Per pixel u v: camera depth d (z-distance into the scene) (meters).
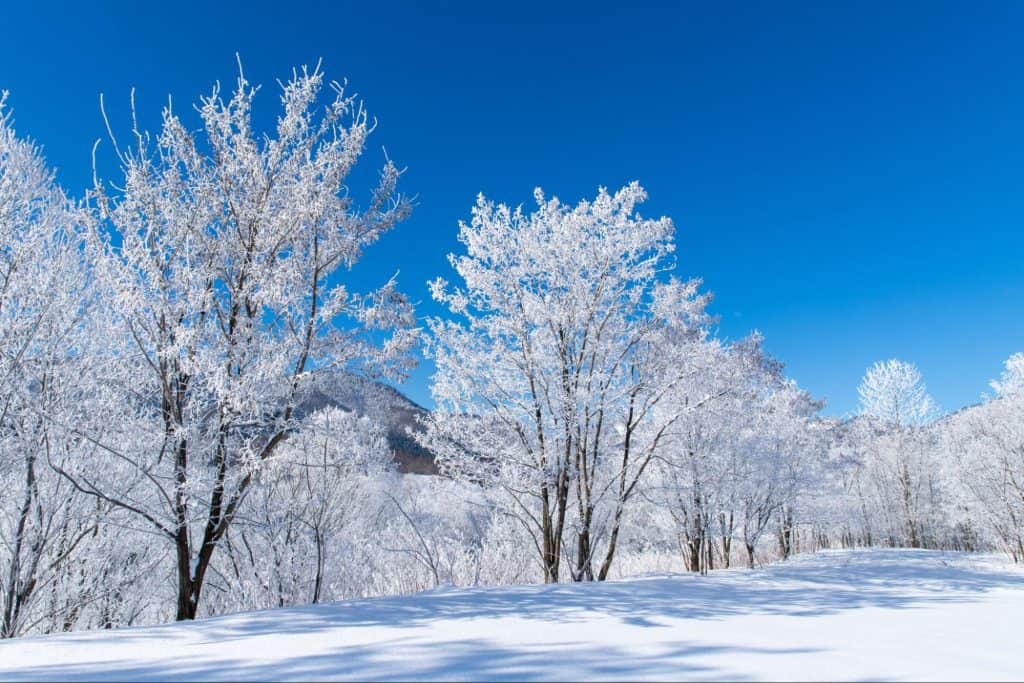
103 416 7.21
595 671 2.50
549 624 3.79
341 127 7.29
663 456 11.63
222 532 6.70
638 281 10.41
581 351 9.98
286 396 6.73
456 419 9.99
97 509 7.32
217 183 6.87
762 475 15.23
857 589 6.68
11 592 7.15
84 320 7.96
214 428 6.42
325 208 7.09
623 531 14.37
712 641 3.19
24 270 7.47
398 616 4.14
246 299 6.82
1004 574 9.23
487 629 3.60
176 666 2.75
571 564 10.09
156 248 6.64
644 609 4.52
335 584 9.13
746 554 20.98
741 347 14.39
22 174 7.65
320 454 8.20
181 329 6.08
